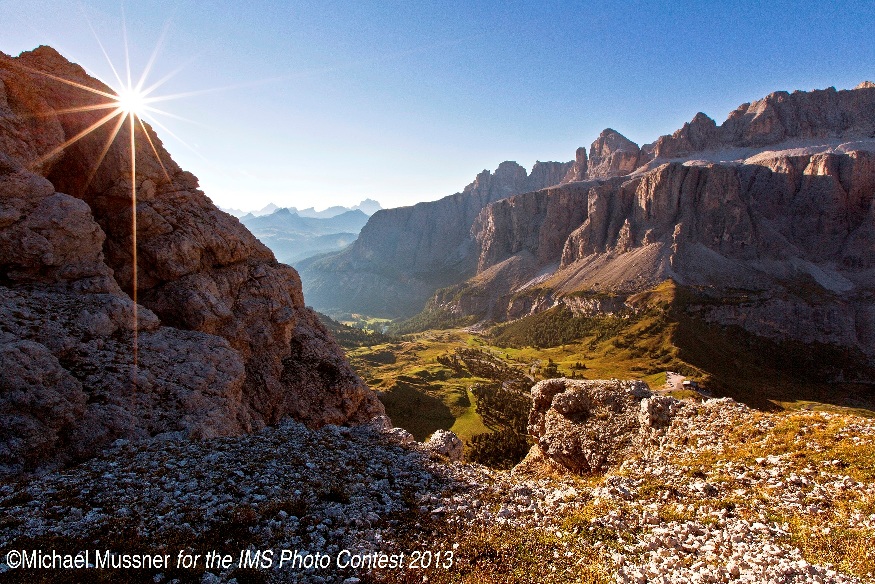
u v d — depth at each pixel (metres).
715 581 15.42
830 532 18.41
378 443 34.72
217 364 39.19
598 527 20.73
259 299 55.09
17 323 31.34
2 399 25.59
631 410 43.03
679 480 26.53
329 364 59.47
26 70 47.72
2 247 35.47
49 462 25.77
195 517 19.62
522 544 19.38
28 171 39.50
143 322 38.88
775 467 25.45
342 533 19.52
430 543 19.48
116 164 48.50
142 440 28.97
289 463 27.30
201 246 52.25
